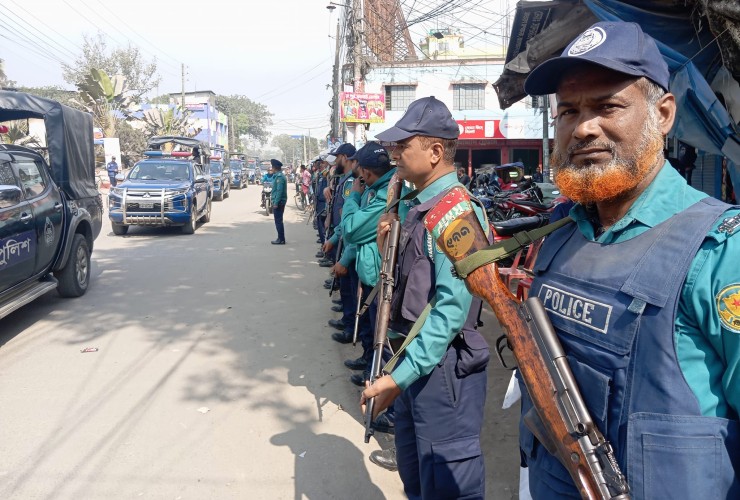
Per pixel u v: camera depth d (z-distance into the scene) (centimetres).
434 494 202
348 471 296
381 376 193
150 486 281
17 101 625
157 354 470
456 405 200
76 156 685
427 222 158
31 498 270
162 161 1312
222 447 320
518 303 120
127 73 4203
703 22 336
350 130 1641
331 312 596
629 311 100
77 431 336
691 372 96
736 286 91
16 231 496
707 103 321
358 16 1498
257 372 432
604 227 114
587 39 107
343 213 399
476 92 2138
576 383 108
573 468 107
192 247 1048
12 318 573
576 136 107
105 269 830
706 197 105
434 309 186
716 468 94
